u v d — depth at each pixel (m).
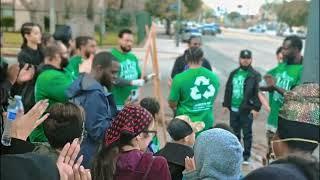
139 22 26.61
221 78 19.70
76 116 2.93
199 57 6.03
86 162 3.78
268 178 1.70
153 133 3.21
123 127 3.01
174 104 6.08
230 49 37.66
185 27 44.72
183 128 3.79
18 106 3.14
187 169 3.07
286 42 6.46
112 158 2.95
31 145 2.54
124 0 35.06
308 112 2.00
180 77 6.02
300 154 1.89
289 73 6.34
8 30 31.73
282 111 2.07
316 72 5.61
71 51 7.30
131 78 7.03
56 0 30.89
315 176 1.74
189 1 45.34
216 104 12.84
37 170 1.49
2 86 2.05
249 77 7.63
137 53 23.53
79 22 28.14
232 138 2.60
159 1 40.72
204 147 2.61
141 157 2.91
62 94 4.61
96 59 4.50
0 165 1.44
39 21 31.34
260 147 8.77
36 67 5.24
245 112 7.66
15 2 32.47
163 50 34.28
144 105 4.44
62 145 2.85
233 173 2.57
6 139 2.30
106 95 4.22
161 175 2.86
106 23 33.28
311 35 5.59
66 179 1.87
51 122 2.87
